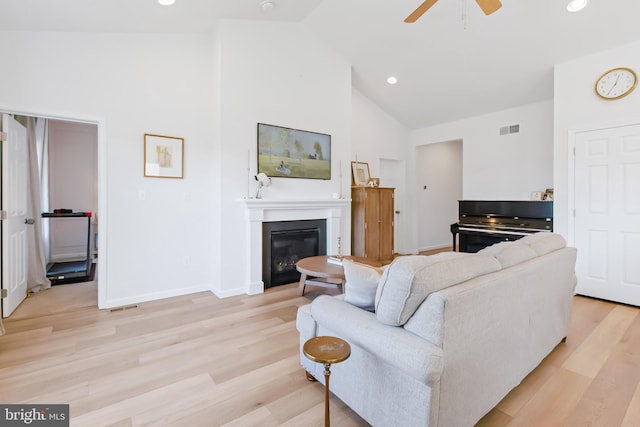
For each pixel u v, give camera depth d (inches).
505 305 65.1
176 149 143.6
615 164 135.4
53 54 117.9
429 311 51.7
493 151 211.9
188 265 148.6
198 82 148.7
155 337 102.4
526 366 75.2
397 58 176.9
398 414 54.8
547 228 164.4
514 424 64.0
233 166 146.3
